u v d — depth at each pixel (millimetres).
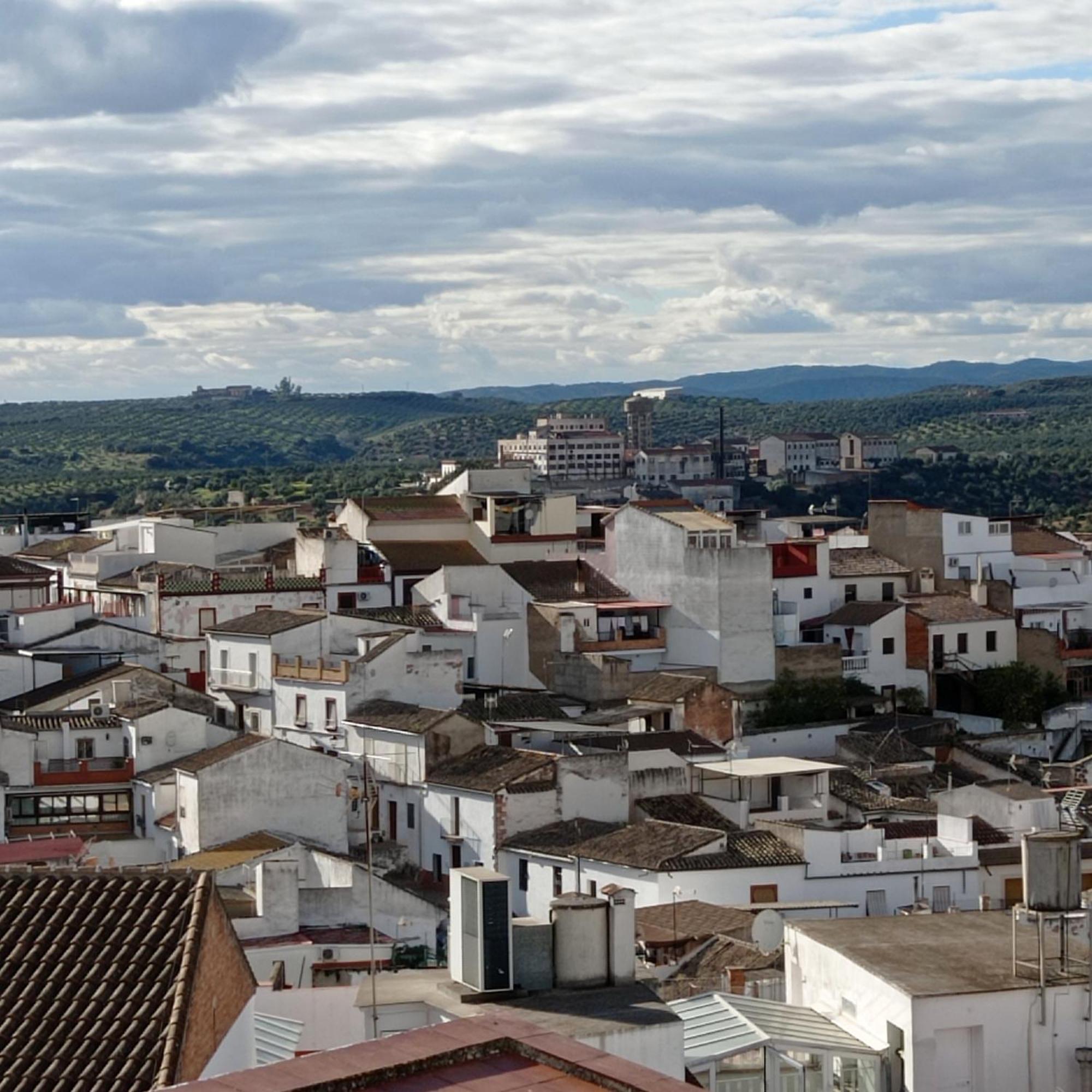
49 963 37625
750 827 113312
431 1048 28969
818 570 172000
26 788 120000
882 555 182000
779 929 88062
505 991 41719
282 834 112688
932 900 102562
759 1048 45625
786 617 166375
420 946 89812
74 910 38844
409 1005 42312
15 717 124312
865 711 159250
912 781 130500
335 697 133125
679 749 126438
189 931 37906
